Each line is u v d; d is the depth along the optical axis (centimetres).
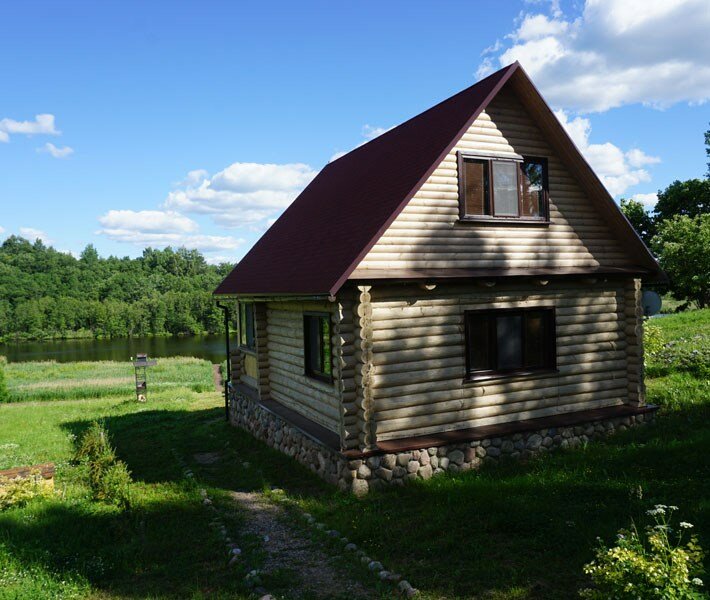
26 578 579
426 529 668
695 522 604
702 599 398
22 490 870
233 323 10388
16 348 8194
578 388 1046
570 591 511
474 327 966
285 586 574
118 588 586
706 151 3653
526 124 1015
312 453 959
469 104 970
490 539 631
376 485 837
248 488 939
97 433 1204
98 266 14450
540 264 1020
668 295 3681
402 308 888
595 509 677
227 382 1582
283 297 1009
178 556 665
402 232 888
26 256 13638
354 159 1447
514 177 1000
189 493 912
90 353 7188
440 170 928
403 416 890
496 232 980
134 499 864
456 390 933
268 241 1524
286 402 1198
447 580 553
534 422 977
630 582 397
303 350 1089
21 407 2316
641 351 1080
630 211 3981
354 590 557
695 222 3278
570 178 1056
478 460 916
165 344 8450
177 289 12519
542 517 664
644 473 779
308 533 716
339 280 795
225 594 556
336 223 1066
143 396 2339
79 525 746
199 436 1409
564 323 1036
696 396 1161
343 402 840
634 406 1076
